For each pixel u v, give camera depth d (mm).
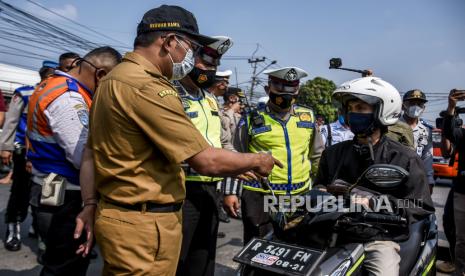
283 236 2168
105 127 1709
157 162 1747
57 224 2367
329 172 2611
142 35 1825
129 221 1702
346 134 4918
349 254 1954
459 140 3475
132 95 1656
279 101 3131
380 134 2426
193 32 1877
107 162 1729
